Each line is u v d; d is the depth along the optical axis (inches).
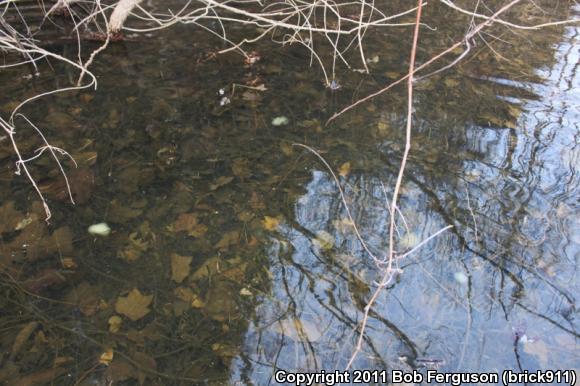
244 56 168.6
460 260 97.4
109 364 77.0
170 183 113.1
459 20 206.1
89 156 119.7
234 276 92.7
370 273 94.7
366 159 123.7
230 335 82.7
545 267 96.0
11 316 83.1
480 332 84.1
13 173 112.7
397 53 175.9
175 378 75.9
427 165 122.7
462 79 161.5
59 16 187.8
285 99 146.5
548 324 85.5
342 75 160.6
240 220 104.7
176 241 98.9
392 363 79.5
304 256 97.6
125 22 187.3
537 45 188.2
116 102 140.9
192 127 132.3
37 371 75.4
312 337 83.2
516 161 125.2
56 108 136.9
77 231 99.5
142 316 84.6
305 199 110.9
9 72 153.4
